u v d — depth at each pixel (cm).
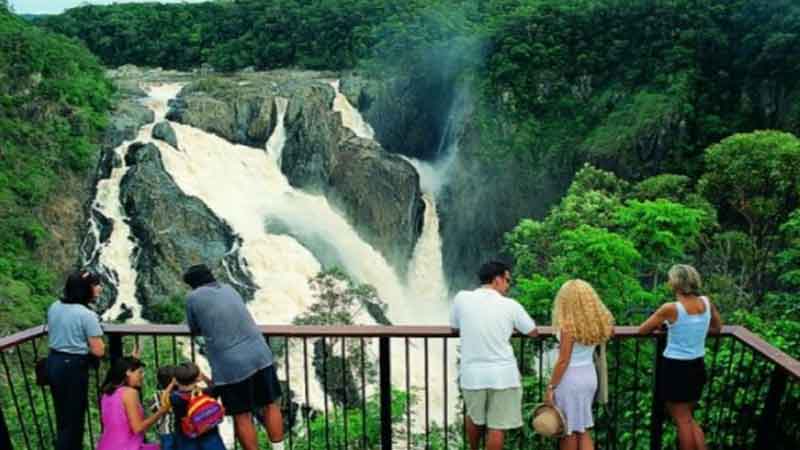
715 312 591
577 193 2891
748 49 4578
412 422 1611
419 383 3106
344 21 6088
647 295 1342
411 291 4594
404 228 4481
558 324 561
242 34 6562
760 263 2706
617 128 4647
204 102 4412
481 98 5025
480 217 4888
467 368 565
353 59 5838
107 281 3584
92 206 3859
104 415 573
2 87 4047
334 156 4584
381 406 609
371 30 5806
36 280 3369
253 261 3744
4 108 3997
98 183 3934
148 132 4172
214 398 567
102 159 4012
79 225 3838
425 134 5378
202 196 3959
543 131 4991
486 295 572
